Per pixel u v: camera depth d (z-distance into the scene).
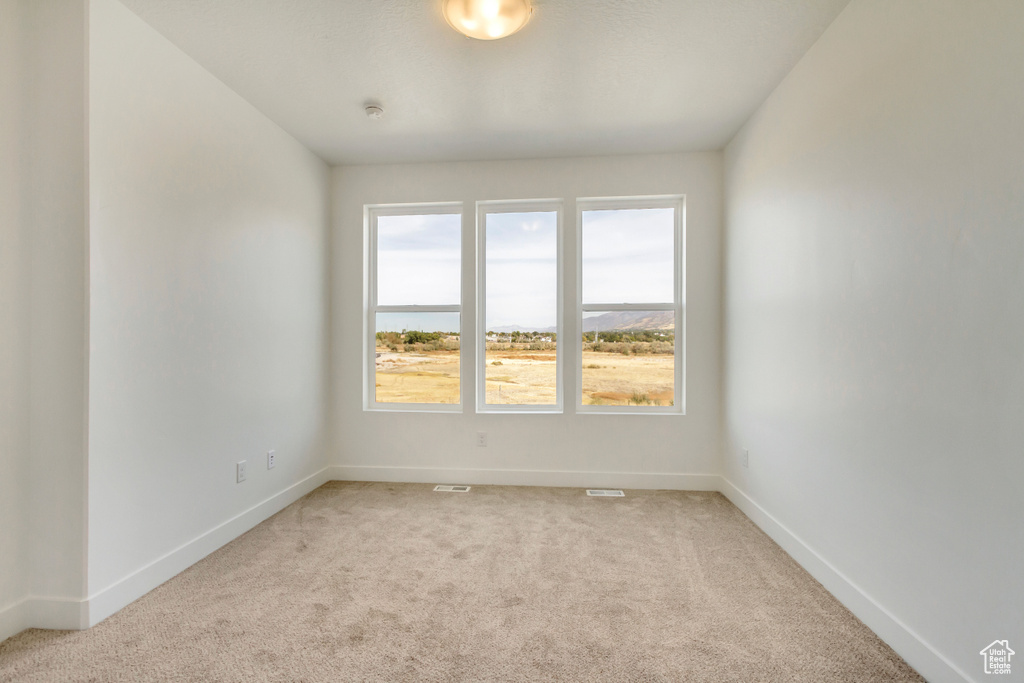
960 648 1.28
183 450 2.06
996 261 1.18
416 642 1.55
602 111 2.62
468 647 1.52
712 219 3.16
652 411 3.33
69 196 1.60
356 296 3.43
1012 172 1.14
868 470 1.66
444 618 1.69
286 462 2.87
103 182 1.66
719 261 3.16
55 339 1.61
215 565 2.09
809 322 2.05
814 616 1.71
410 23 1.87
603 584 1.93
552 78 2.29
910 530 1.46
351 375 3.44
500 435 3.33
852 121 1.75
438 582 1.94
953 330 1.30
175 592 1.86
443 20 1.86
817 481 1.98
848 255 1.78
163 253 1.94
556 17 1.84
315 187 3.22
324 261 3.35
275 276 2.75
